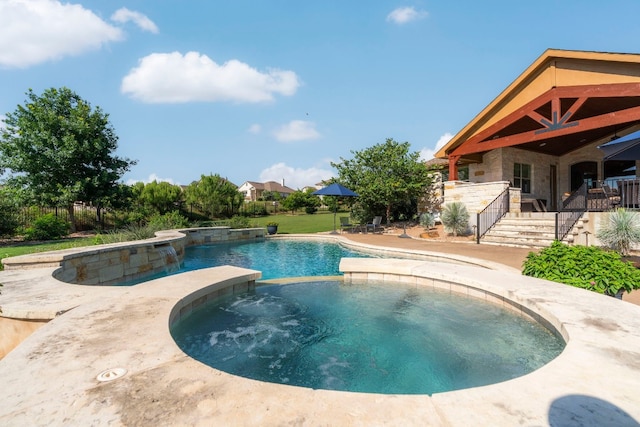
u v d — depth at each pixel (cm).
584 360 260
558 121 1188
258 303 597
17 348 285
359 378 342
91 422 181
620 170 1596
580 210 1144
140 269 927
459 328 466
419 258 1041
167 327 342
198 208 3031
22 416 187
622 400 205
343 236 1673
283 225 2533
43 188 1780
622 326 333
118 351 280
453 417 187
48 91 1914
